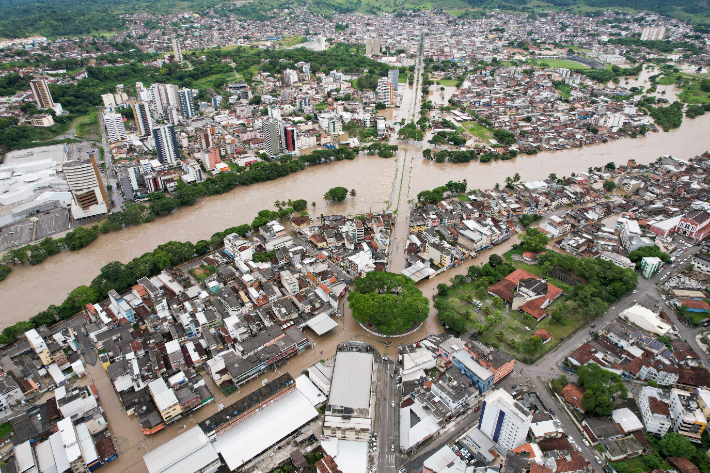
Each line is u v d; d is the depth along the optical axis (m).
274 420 181.38
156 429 183.62
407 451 172.75
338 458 168.38
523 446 165.75
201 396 195.62
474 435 176.25
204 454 164.88
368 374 194.25
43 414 191.25
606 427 175.88
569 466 160.00
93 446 174.25
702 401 182.50
